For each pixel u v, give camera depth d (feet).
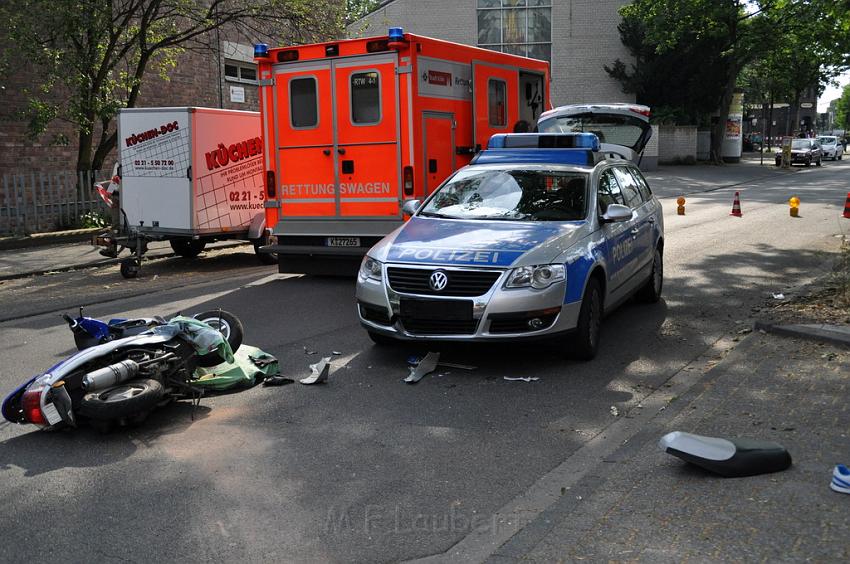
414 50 34.68
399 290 22.30
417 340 22.22
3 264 45.03
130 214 44.32
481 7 137.18
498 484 15.19
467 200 26.22
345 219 36.86
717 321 28.07
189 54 74.59
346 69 35.91
